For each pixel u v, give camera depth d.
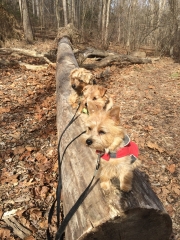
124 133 0.74
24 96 2.35
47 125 1.82
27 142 1.59
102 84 2.87
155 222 0.69
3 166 1.35
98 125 0.73
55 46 5.06
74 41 4.75
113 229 0.67
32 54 3.78
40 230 0.99
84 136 0.80
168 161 1.41
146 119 1.93
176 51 5.62
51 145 1.57
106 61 3.77
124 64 3.95
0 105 2.11
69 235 0.72
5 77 2.88
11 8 7.71
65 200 0.86
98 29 7.52
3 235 0.95
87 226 0.66
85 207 0.72
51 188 1.21
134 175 0.80
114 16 8.15
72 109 1.47
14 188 1.20
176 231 0.99
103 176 0.72
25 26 5.78
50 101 2.26
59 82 2.02
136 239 0.70
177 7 5.41
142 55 4.74
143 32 6.74
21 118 1.91
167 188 1.21
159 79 3.17
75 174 0.89
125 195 0.70
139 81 3.04
